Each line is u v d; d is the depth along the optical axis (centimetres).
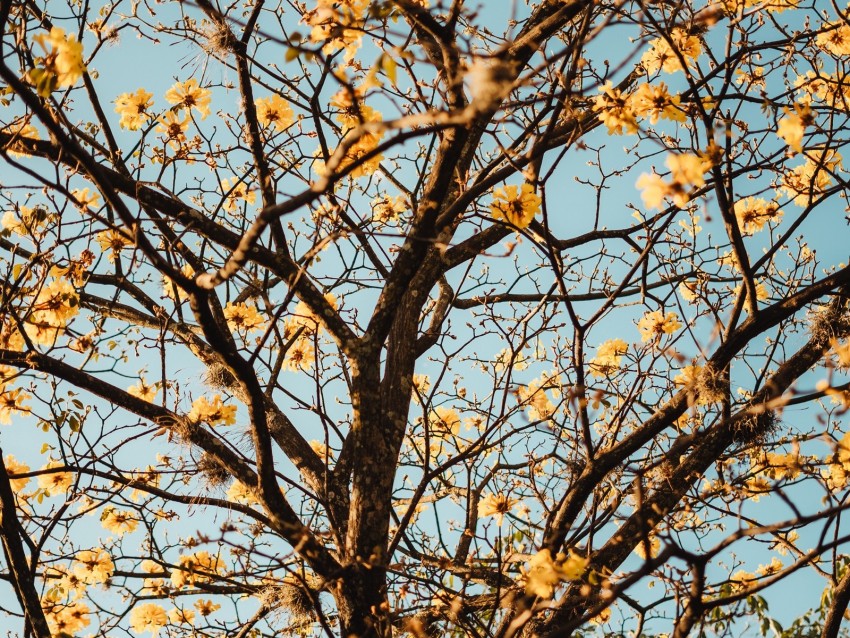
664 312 482
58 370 385
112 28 404
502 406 387
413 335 421
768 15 391
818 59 425
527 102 261
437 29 282
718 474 429
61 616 462
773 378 394
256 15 387
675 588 303
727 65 361
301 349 511
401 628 367
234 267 279
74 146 265
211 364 472
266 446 347
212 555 474
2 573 400
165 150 446
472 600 390
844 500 302
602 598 349
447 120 194
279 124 442
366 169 337
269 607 423
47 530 396
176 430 406
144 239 286
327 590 366
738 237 362
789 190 424
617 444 382
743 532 243
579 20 407
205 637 479
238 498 512
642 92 321
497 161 352
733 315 383
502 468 513
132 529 489
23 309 398
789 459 391
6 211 411
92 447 414
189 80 438
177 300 483
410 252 365
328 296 448
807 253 483
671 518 383
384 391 402
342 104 304
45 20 399
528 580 293
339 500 439
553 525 382
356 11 311
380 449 375
